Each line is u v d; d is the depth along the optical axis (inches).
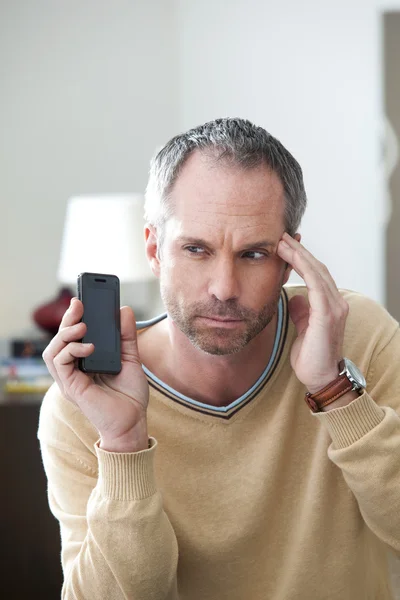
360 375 56.6
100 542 53.7
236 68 194.9
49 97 191.6
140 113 193.9
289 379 60.2
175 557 55.1
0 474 140.9
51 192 192.2
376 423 55.9
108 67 192.7
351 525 60.7
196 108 195.0
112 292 55.2
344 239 199.0
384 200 199.0
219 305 53.1
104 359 54.2
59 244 192.2
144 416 54.9
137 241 166.7
